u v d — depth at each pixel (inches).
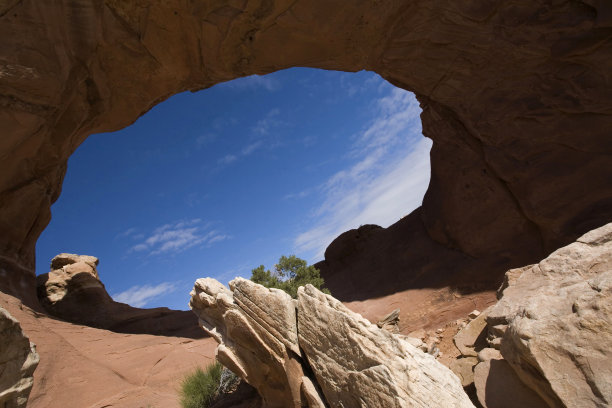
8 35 443.5
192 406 299.9
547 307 148.4
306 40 534.3
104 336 521.0
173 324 720.3
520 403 148.1
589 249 178.2
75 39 492.1
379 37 541.3
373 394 138.0
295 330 198.5
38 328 427.2
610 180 436.5
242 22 498.9
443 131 617.9
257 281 455.8
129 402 336.2
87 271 820.0
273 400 229.6
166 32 507.2
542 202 476.1
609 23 431.5
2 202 586.9
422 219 689.0
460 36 516.7
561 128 480.1
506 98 523.5
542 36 473.7
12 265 611.2
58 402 320.2
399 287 577.9
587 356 126.4
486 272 498.0
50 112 532.1
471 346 222.2
